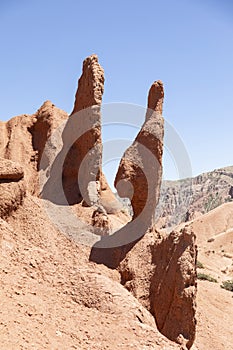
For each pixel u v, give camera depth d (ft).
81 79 61.05
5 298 35.17
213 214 425.28
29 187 64.90
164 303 45.50
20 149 71.92
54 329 33.96
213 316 71.15
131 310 38.86
